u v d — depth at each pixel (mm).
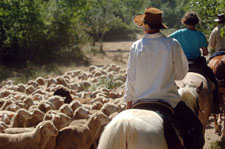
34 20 31891
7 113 12305
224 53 12820
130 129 5156
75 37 36219
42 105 12953
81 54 37031
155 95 6199
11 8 31188
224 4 13648
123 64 34312
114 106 12203
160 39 6312
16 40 31750
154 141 5199
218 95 11141
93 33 51812
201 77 9844
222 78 12148
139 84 6305
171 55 6254
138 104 6219
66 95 14508
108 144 5113
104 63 34531
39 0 34094
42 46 33312
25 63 31422
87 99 14680
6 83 21375
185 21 10398
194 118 6602
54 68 30078
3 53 31766
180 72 6547
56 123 10961
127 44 52094
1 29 31625
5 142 9891
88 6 37500
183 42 10375
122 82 18484
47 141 10141
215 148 11875
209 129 14047
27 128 11086
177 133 5832
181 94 7832
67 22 34969
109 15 46625
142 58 6285
